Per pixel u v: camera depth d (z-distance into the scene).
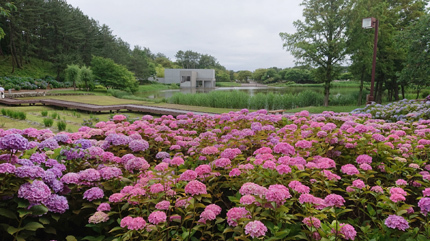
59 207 2.16
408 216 2.36
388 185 2.95
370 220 2.45
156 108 15.52
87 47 54.19
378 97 23.94
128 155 3.04
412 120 6.34
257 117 5.55
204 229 2.24
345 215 2.62
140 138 4.03
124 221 1.92
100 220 2.11
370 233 2.12
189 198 2.13
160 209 2.16
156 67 91.69
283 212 2.04
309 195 2.01
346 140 3.53
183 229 2.14
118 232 2.32
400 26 23.95
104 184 2.55
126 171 2.95
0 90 21.42
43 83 37.62
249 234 1.78
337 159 3.48
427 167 3.08
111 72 41.22
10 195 2.07
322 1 21.75
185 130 5.57
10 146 2.30
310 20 22.70
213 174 2.62
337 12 21.86
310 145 3.27
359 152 3.34
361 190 2.51
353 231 1.81
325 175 2.50
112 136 3.71
